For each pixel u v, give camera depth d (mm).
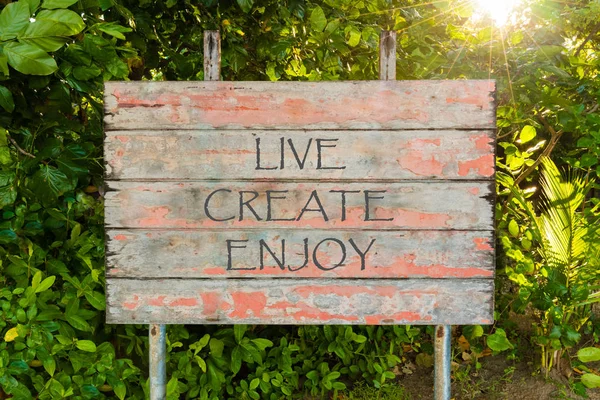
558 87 3135
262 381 2732
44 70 1647
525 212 3461
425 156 1970
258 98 1970
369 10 3029
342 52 2695
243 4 2254
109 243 1995
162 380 2066
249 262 2004
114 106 1970
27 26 1663
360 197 1984
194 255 2002
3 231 2084
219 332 2680
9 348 2146
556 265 2934
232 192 1990
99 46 2055
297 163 1981
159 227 1993
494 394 2939
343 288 2006
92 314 2236
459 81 1951
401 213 1983
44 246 2318
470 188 1973
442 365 2039
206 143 1979
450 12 3018
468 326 3066
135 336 2467
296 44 2896
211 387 2533
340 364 3035
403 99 1962
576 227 2863
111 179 1983
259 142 1979
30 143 2043
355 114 1970
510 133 3682
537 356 3133
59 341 2150
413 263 1993
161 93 1969
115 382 2236
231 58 2729
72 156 2033
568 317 2971
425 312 2002
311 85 1966
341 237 1994
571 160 3201
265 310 2014
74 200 2268
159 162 1981
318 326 2992
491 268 1983
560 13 3191
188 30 2916
